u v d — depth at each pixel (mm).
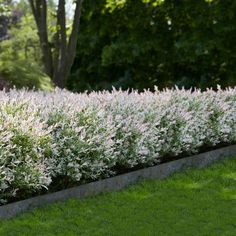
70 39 16484
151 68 28484
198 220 6305
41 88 14547
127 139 7957
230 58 24656
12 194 6270
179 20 26562
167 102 9297
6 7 27078
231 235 5824
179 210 6664
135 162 8094
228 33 24203
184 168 8859
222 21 24078
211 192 7527
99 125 7441
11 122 6535
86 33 29453
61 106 7516
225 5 23969
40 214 6246
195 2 24953
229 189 7715
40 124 6656
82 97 8695
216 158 9656
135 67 28906
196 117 9617
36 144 6520
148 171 8086
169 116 8922
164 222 6207
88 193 7062
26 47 40781
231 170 8945
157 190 7559
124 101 8719
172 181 8031
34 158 6492
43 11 16484
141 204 6848
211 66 25719
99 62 30188
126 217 6332
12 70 14500
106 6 27000
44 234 5684
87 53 29609
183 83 25562
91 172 7281
